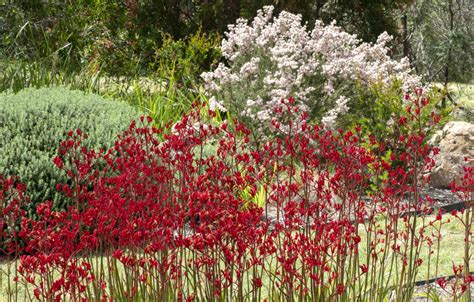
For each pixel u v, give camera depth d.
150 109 10.95
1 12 15.58
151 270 3.66
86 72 12.49
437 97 9.52
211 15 18.38
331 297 3.78
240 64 11.45
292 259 3.59
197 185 3.75
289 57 11.10
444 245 6.93
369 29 19.52
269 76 10.59
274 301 4.14
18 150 6.80
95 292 3.62
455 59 22.52
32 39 14.51
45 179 6.69
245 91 10.80
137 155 4.21
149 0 17.94
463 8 23.53
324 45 10.77
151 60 17.19
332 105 10.88
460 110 20.52
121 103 8.84
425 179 4.69
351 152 4.20
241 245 3.39
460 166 10.04
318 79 10.89
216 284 3.47
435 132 9.26
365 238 6.79
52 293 3.28
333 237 3.74
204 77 10.93
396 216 4.23
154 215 3.60
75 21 16.17
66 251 3.30
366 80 10.59
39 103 7.44
